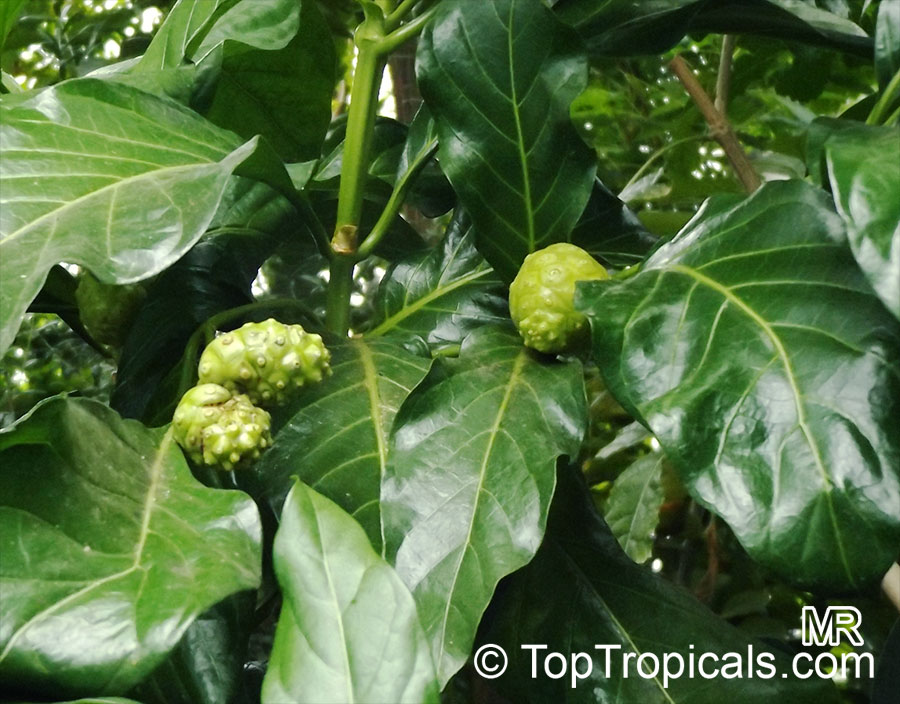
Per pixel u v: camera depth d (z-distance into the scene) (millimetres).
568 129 861
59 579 579
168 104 839
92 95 797
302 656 539
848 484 615
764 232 746
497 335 846
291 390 788
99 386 1683
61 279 1080
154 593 572
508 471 725
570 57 859
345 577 556
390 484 726
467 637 657
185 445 750
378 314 1023
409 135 1027
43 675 527
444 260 1034
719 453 647
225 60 1108
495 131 861
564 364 816
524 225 876
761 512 621
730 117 1823
